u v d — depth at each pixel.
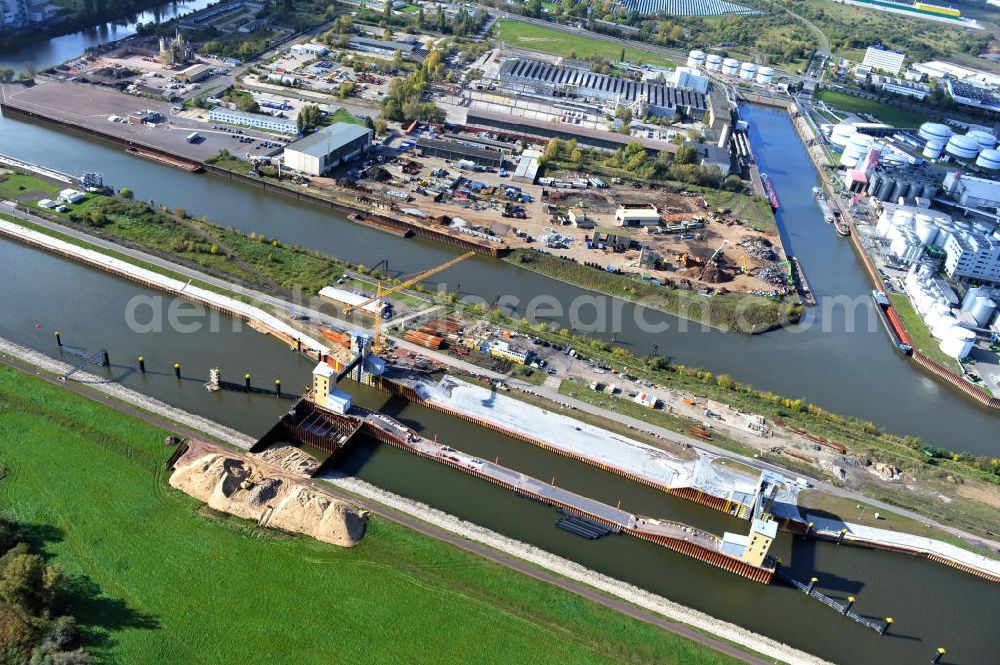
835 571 199.88
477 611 174.88
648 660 168.62
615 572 192.75
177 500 193.12
